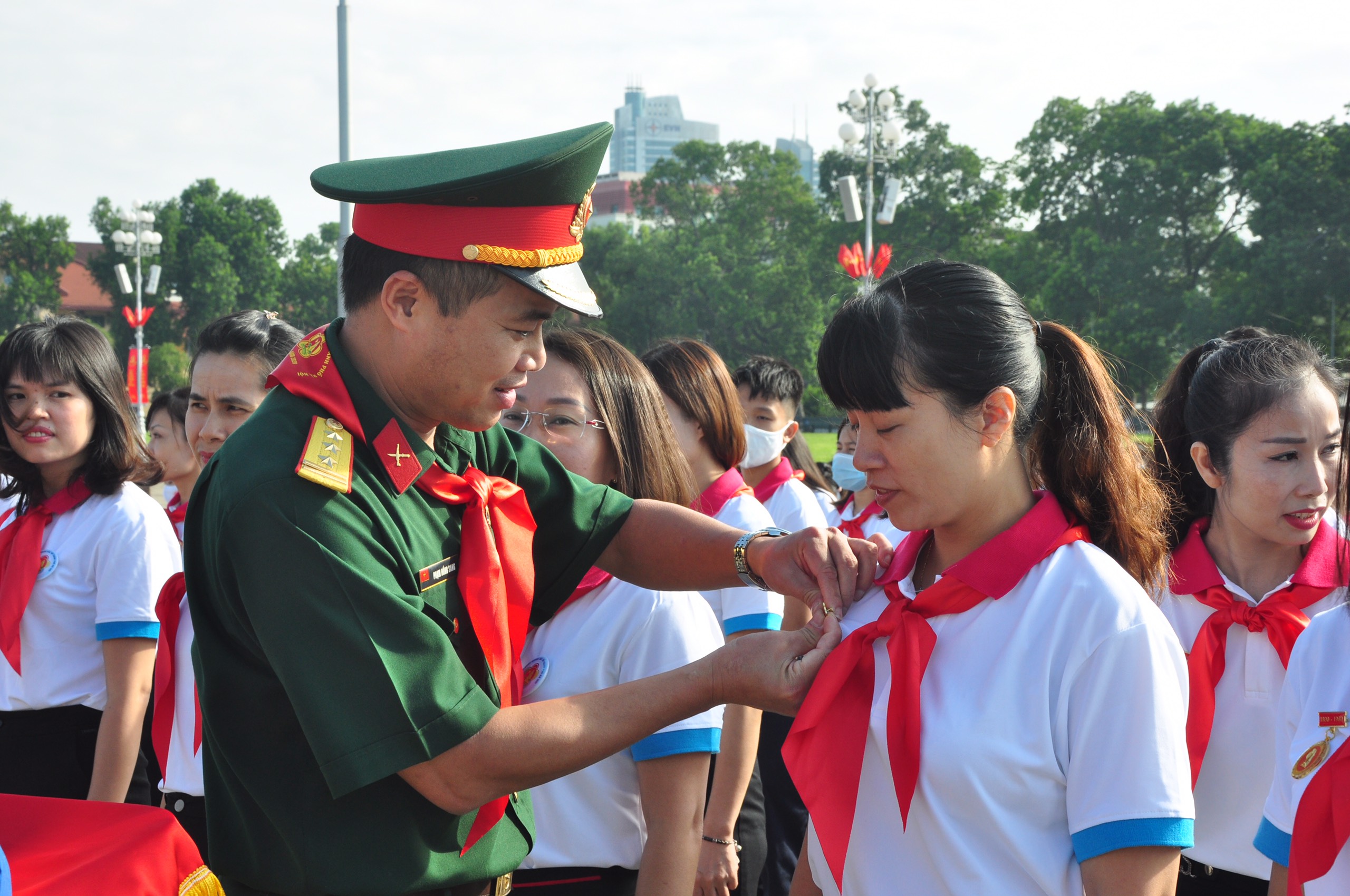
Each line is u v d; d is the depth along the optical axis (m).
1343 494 2.03
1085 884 1.43
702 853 2.64
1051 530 1.55
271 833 1.57
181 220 62.47
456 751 1.44
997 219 48.03
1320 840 1.61
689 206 55.22
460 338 1.54
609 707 1.54
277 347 2.91
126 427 3.13
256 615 1.45
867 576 1.73
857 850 1.58
